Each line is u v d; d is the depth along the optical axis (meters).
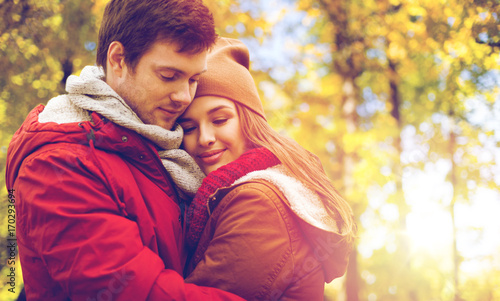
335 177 6.21
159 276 1.08
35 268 1.14
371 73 6.85
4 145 4.70
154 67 1.18
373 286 6.71
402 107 7.26
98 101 1.18
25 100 4.64
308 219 1.23
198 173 1.40
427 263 6.64
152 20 1.16
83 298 1.03
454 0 4.48
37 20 4.53
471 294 6.80
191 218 1.31
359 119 6.93
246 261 1.17
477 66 4.91
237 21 5.20
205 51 1.23
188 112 1.40
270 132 1.49
